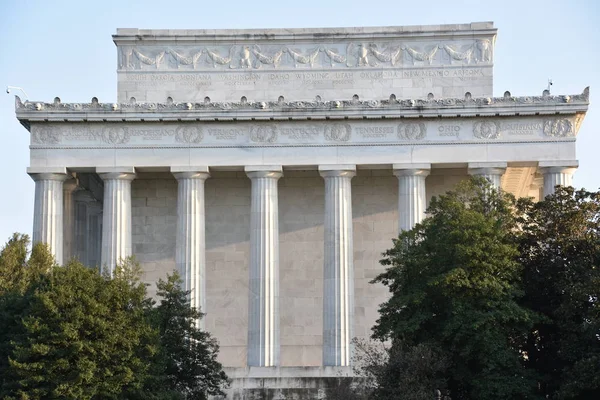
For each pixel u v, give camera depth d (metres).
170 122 175.12
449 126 173.38
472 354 136.62
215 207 186.25
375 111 172.50
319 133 174.12
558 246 142.88
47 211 174.50
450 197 145.12
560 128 172.50
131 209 183.12
